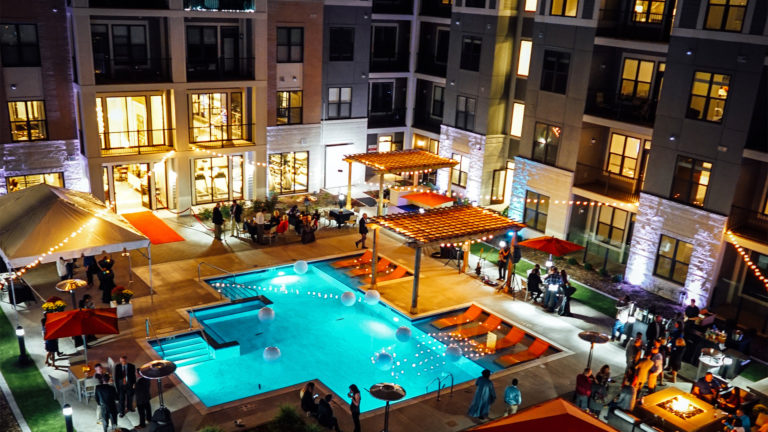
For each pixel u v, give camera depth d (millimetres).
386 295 24641
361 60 35781
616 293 25672
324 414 16266
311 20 33000
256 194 33375
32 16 26547
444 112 35812
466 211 25625
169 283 24312
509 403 17141
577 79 27594
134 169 32688
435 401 18109
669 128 24312
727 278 24453
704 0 22562
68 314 17094
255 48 30906
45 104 27781
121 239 21625
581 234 29625
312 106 34469
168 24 28781
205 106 31484
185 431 16047
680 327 20625
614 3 27000
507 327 23000
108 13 26984
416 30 37812
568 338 22031
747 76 21766
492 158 34062
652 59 26594
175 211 31547
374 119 38750
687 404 17391
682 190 24359
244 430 16172
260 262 26797
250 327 22375
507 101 33438
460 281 26234
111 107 30078
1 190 27672
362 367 20297
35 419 16359
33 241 20328
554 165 29297
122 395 16453
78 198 23219
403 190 33906
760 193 23984
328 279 26344
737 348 21000
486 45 32406
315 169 35750
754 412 17781
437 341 21891
